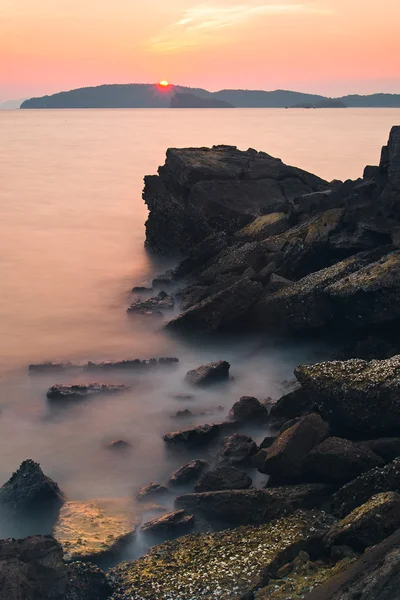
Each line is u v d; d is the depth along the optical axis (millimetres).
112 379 28109
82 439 23266
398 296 26781
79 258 50781
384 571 11961
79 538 17094
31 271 47062
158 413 24922
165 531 17531
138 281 44281
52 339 33312
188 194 48844
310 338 29875
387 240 32531
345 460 17891
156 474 21188
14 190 83438
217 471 19250
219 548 16078
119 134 195750
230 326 30828
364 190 37250
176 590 14688
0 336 33844
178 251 49031
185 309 35000
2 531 18328
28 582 13523
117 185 88438
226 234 42844
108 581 15125
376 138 154375
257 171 49219
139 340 32656
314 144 134250
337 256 33625
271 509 17359
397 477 16516
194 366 29219
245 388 27000
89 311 37750
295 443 18531
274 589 14148
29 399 26422
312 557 15523
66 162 114875
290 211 40969
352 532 15125
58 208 71750
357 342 27953
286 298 29672
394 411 19484
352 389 20234
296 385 26188
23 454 22359
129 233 59562
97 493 20172
